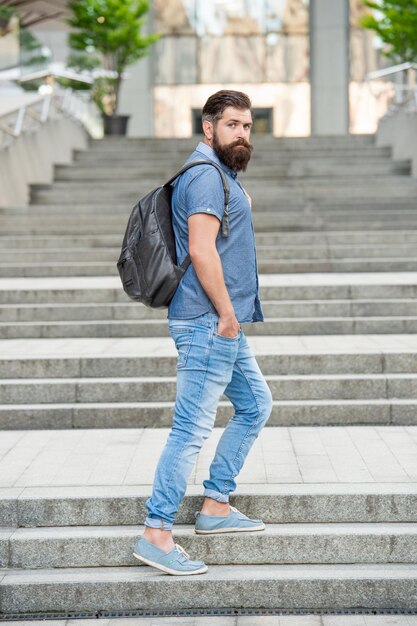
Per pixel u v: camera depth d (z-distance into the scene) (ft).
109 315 28.89
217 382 14.32
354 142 61.82
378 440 19.77
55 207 47.62
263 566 15.16
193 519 15.85
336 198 48.93
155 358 23.52
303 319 27.81
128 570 15.15
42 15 65.62
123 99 86.74
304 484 16.33
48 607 14.69
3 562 15.33
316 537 15.21
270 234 40.37
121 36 66.69
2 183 47.80
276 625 14.06
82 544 15.29
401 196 48.98
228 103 14.24
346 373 23.34
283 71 88.02
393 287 29.68
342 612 14.52
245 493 15.84
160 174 55.62
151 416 21.76
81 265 36.22
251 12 87.92
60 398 22.59
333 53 86.38
